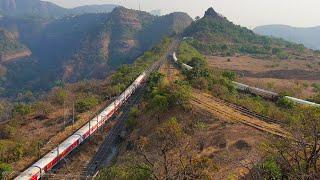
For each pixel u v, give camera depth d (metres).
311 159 23.70
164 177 26.20
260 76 128.62
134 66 141.88
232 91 77.25
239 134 45.66
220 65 151.75
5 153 59.69
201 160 34.97
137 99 92.38
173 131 45.56
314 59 189.88
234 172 33.31
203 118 55.41
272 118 52.75
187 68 108.62
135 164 30.89
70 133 72.44
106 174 31.19
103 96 101.50
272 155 27.84
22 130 77.00
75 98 102.75
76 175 52.75
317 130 25.22
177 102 62.28
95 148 66.50
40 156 60.41
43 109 91.62
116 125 77.00
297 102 67.56
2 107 156.12
